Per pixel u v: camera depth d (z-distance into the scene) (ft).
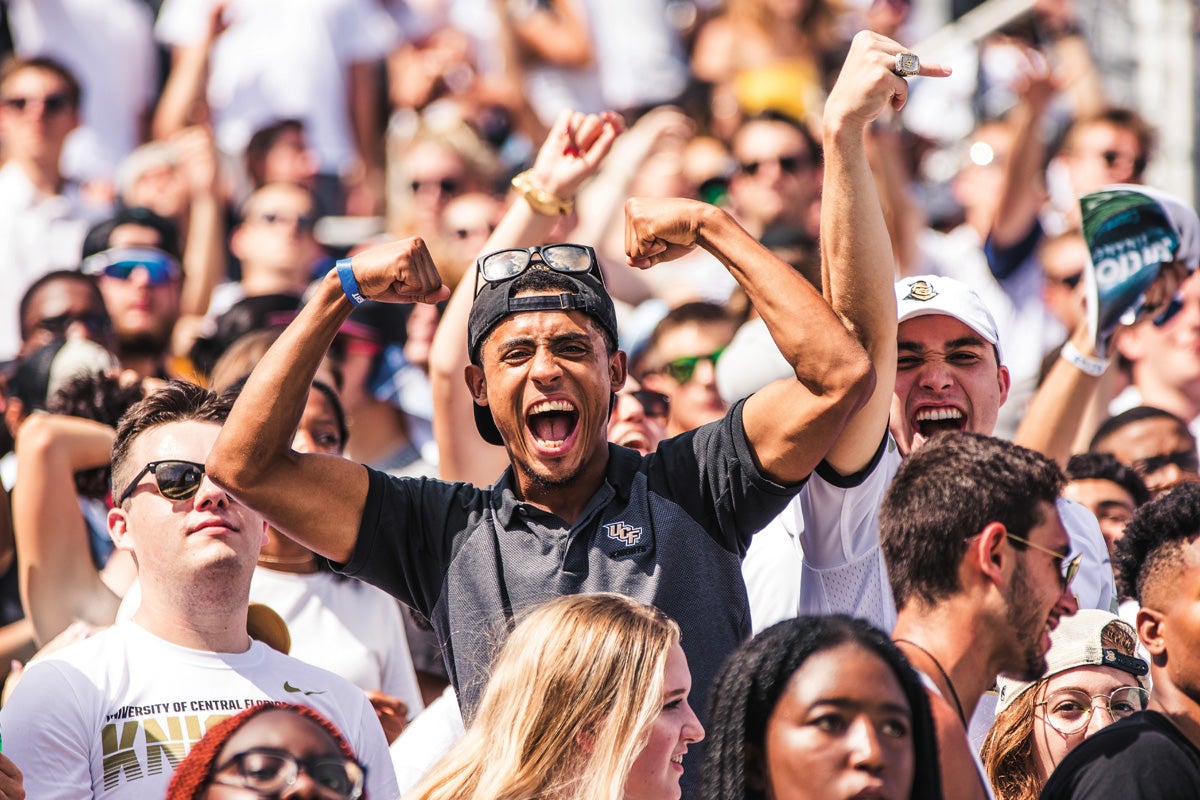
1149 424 53.93
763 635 25.79
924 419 40.45
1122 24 87.30
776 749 24.71
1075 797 28.81
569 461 33.06
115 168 90.38
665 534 32.91
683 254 34.06
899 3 97.91
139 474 36.94
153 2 95.76
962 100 91.20
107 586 45.98
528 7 96.94
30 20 90.07
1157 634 31.40
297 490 33.17
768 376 48.70
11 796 31.24
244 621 37.42
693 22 97.76
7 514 47.78
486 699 29.30
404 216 79.00
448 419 46.06
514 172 88.94
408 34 95.91
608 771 28.07
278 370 33.04
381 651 45.27
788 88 85.20
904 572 28.94
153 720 35.19
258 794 30.42
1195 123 84.17
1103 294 47.42
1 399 55.72
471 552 33.35
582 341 33.12
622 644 28.89
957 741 26.32
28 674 35.42
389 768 37.29
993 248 75.05
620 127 44.14
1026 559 28.48
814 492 35.53
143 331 63.52
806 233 64.39
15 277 76.95
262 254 73.72
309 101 90.89
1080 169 74.84
